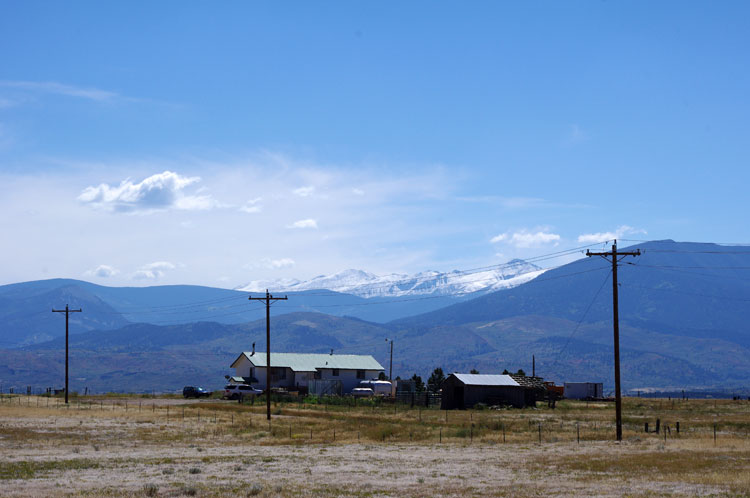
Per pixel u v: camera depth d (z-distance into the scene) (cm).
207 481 2981
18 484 2884
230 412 7731
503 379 10188
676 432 5628
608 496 2567
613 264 5191
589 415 8156
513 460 3766
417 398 10638
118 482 2948
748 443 4625
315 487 2817
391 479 3080
